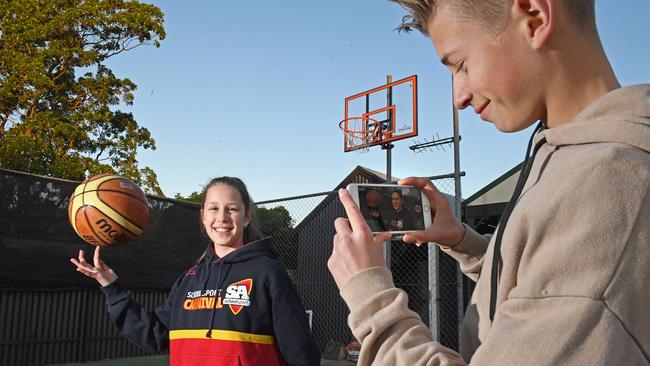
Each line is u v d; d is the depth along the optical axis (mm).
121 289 2848
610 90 669
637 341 509
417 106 12523
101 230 3162
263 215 8000
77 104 16328
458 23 704
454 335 7074
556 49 661
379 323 685
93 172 15508
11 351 6090
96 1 16141
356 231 778
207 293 2562
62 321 6605
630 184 545
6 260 5727
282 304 2455
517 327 553
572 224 554
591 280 522
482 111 736
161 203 7102
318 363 2486
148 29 16719
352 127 13781
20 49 15375
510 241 617
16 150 14062
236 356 2402
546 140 723
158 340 2750
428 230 1182
